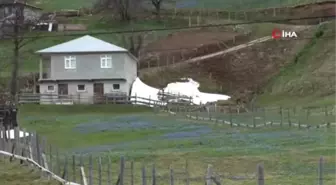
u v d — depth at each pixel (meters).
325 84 164.38
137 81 169.62
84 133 110.62
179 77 191.50
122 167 55.59
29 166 77.50
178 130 109.19
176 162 74.56
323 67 176.62
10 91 169.38
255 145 86.38
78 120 127.31
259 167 44.91
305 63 187.12
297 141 88.38
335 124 108.38
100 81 162.75
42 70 168.75
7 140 87.38
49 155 77.88
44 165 73.00
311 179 60.59
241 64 199.25
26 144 80.88
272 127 108.19
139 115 134.25
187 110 141.25
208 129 109.00
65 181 65.56
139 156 79.25
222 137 97.25
